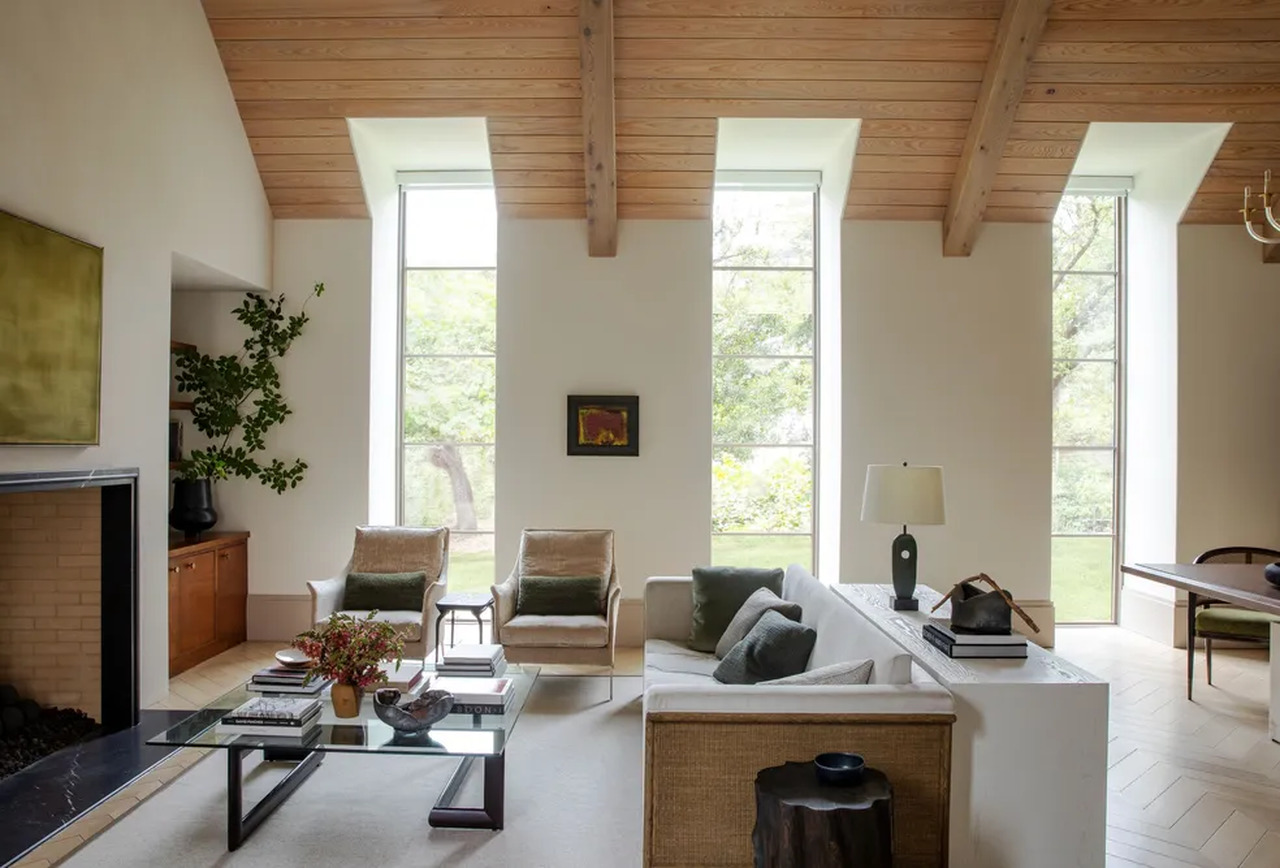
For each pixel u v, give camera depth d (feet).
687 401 19.83
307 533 19.83
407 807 11.12
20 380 11.34
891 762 8.53
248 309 19.63
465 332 21.61
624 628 19.83
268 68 17.47
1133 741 13.82
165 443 15.21
